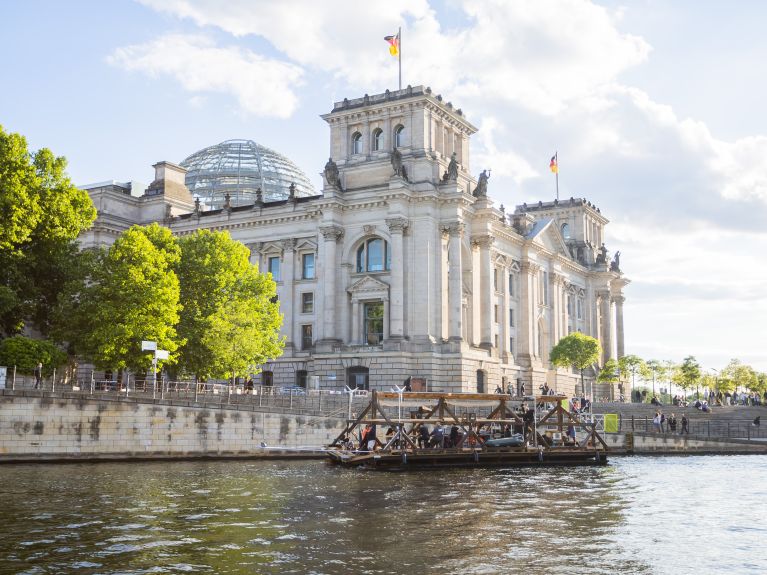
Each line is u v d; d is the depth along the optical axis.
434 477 53.25
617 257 174.88
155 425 63.88
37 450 59.16
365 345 102.94
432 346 100.50
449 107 112.12
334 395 92.38
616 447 86.06
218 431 66.50
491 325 112.94
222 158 159.62
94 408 61.50
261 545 28.53
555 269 146.88
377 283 104.25
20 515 33.91
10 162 70.31
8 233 68.25
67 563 25.48
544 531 32.09
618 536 31.30
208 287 85.75
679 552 28.36
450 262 105.25
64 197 75.38
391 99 108.31
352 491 44.28
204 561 26.00
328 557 26.73
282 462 64.31
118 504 37.50
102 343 71.69
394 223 102.81
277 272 116.44
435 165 106.19
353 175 109.62
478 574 24.67
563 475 56.66
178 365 81.75
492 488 47.06
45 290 78.00
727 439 87.81
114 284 73.25
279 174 160.12
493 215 112.62
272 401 76.25
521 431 72.19
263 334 89.69
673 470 62.31
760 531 32.91
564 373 146.38
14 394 58.50
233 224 118.25
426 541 29.58
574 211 169.25
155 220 122.81
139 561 25.89
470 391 103.56
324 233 107.25
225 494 41.97
